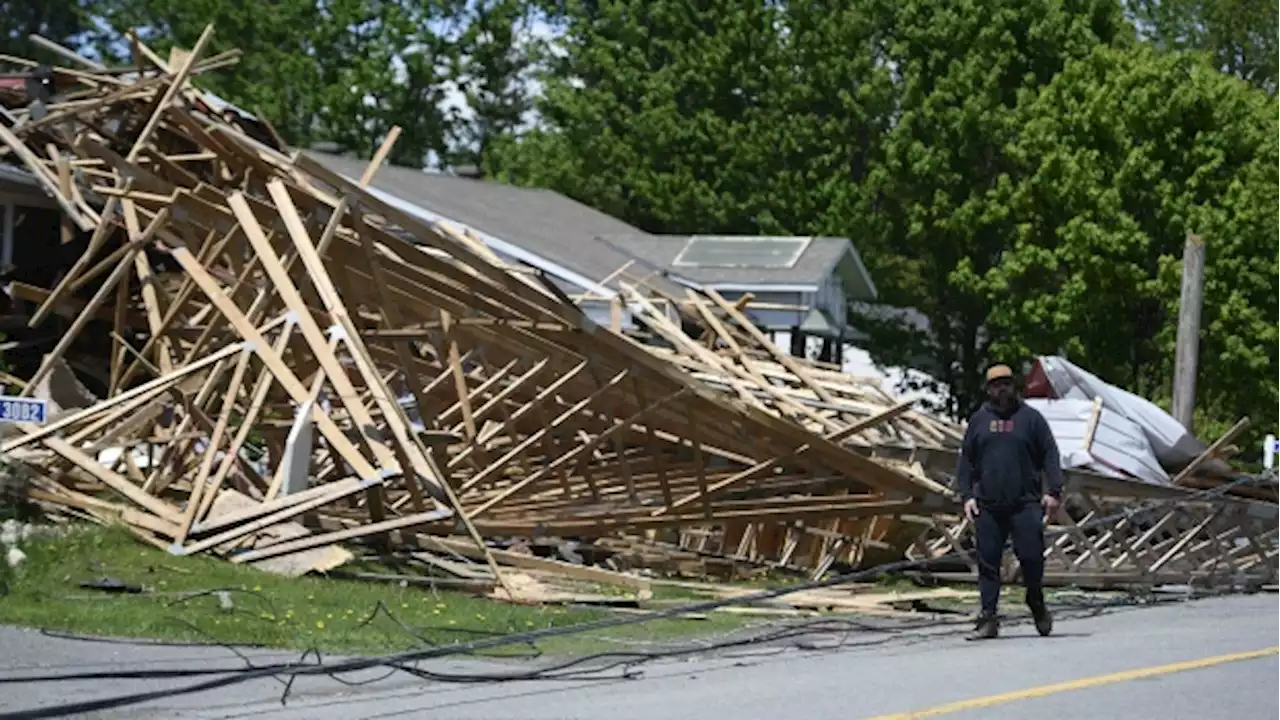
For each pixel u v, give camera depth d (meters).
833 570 27.02
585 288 42.56
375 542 22.23
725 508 25.39
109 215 26.38
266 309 23.70
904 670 16.67
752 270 49.97
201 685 14.42
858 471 25.89
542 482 26.36
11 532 19.83
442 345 25.31
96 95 29.84
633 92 74.31
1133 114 55.47
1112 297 55.66
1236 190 54.34
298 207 24.02
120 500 22.23
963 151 63.41
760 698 14.66
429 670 16.02
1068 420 33.84
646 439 26.45
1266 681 16.17
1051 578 26.23
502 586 21.00
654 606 21.41
